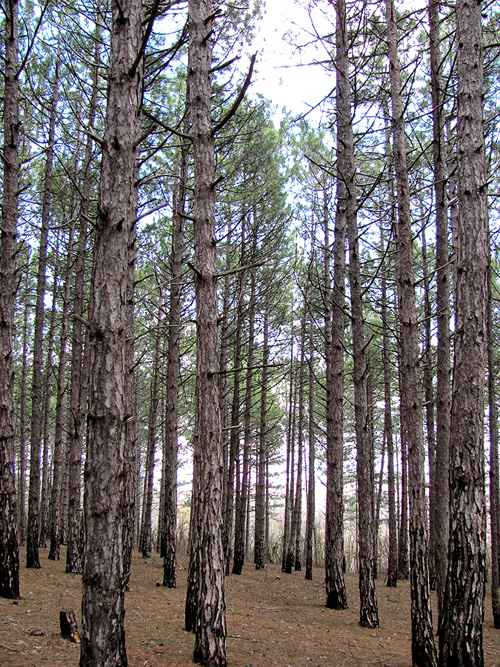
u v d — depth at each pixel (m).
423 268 11.95
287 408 23.88
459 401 4.86
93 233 12.47
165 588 9.67
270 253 13.62
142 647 5.40
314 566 21.50
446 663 4.58
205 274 5.41
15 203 6.94
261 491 17.08
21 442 18.56
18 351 21.45
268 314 16.09
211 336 5.34
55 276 14.99
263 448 16.91
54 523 12.27
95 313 3.60
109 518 3.39
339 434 10.07
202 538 4.96
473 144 5.06
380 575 18.64
